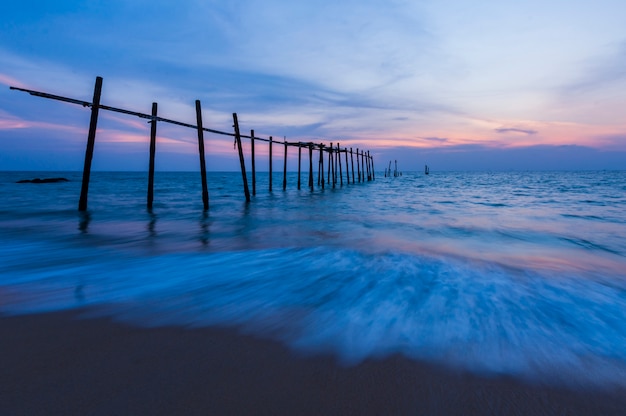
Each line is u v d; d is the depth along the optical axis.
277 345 2.49
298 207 15.47
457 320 2.98
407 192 27.70
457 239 7.46
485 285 4.03
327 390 1.92
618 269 4.95
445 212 13.38
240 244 6.77
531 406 1.82
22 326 2.80
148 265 5.10
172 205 15.98
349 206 15.98
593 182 46.56
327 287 3.96
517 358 2.34
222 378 2.03
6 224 9.70
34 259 5.51
